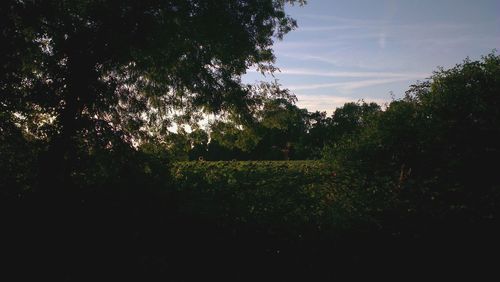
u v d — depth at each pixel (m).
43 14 10.98
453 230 8.08
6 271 7.46
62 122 11.34
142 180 9.38
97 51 12.09
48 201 9.27
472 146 12.20
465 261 7.96
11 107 10.86
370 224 7.94
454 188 9.30
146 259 8.09
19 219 8.79
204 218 8.40
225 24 14.69
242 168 10.28
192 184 9.29
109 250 8.36
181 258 8.30
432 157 12.34
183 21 14.12
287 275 7.89
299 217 8.04
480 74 13.42
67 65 11.62
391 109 13.86
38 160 10.86
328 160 13.36
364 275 7.83
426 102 13.62
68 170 10.66
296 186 8.77
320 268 7.82
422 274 7.93
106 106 12.59
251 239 8.12
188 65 15.69
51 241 8.44
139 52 13.80
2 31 10.23
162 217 8.62
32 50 11.87
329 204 8.29
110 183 9.56
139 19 12.59
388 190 8.87
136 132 14.63
